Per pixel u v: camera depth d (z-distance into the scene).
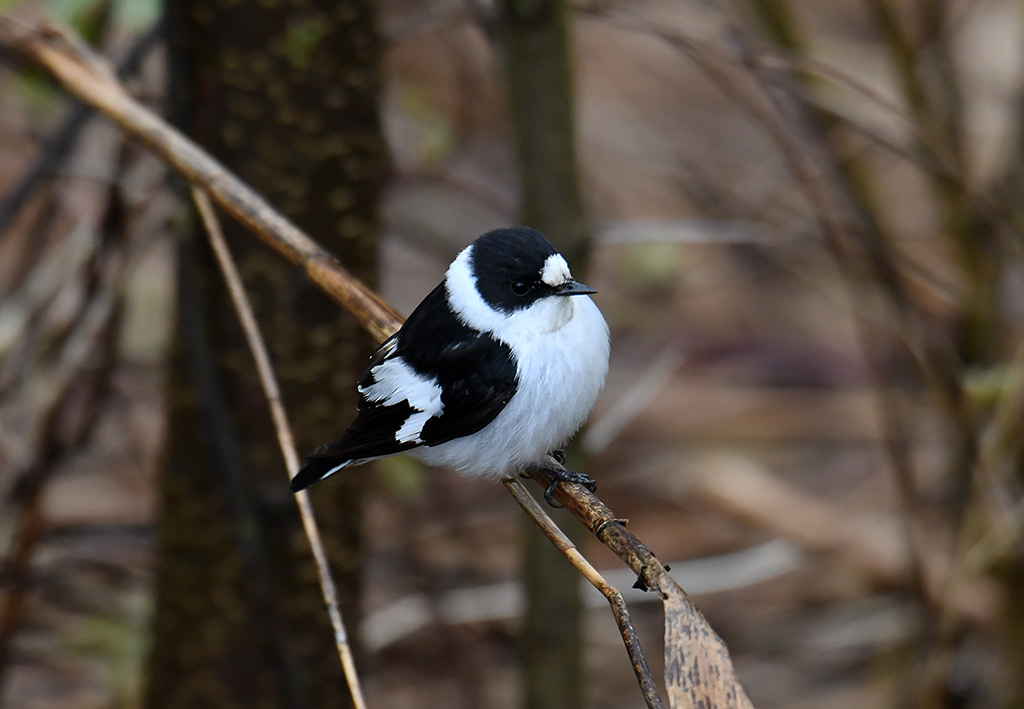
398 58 17.05
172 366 8.93
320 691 9.09
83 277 9.85
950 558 11.55
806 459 16.14
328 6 8.21
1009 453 11.42
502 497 14.77
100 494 13.20
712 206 14.95
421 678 12.05
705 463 15.11
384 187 9.09
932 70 12.55
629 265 15.14
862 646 13.41
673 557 14.30
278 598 8.41
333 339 8.66
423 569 11.23
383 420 7.46
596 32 22.36
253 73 8.27
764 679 13.04
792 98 12.27
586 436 9.37
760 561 12.60
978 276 11.71
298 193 8.48
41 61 8.05
